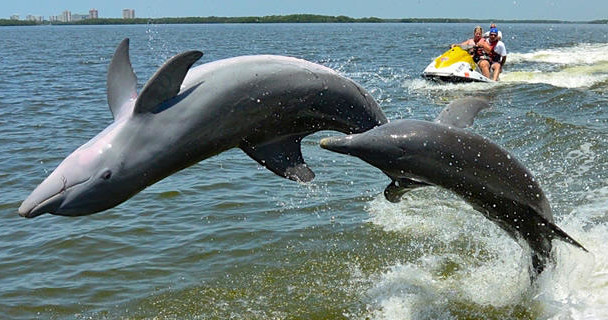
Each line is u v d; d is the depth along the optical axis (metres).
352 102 5.83
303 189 10.77
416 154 5.48
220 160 12.81
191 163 5.52
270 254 8.35
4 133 15.86
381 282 7.56
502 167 5.81
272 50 43.81
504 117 14.48
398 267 7.89
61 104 20.83
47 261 8.38
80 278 7.91
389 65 29.95
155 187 11.17
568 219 8.67
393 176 5.69
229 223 9.41
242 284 7.64
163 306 7.24
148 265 8.18
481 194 5.90
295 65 5.66
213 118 5.39
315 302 7.19
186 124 5.33
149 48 52.31
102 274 7.99
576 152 11.52
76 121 17.56
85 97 22.61
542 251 6.66
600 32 97.62
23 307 7.28
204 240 8.85
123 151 5.23
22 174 12.13
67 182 5.12
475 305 7.02
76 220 9.73
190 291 7.52
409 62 31.81
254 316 6.96
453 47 21.16
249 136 5.66
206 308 7.17
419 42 58.41
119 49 5.56
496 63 21.03
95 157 5.19
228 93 5.41
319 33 97.06
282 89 5.55
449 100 17.89
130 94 5.54
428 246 8.41
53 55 48.81
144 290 7.59
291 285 7.57
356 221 9.25
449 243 8.46
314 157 12.41
